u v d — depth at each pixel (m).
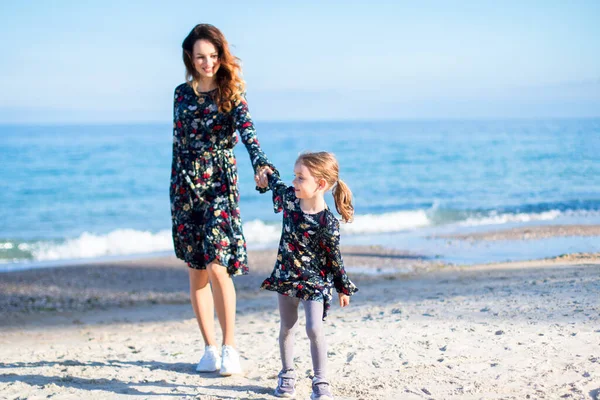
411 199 28.89
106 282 13.06
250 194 30.55
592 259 11.67
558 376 3.72
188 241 4.24
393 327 5.64
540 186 32.94
